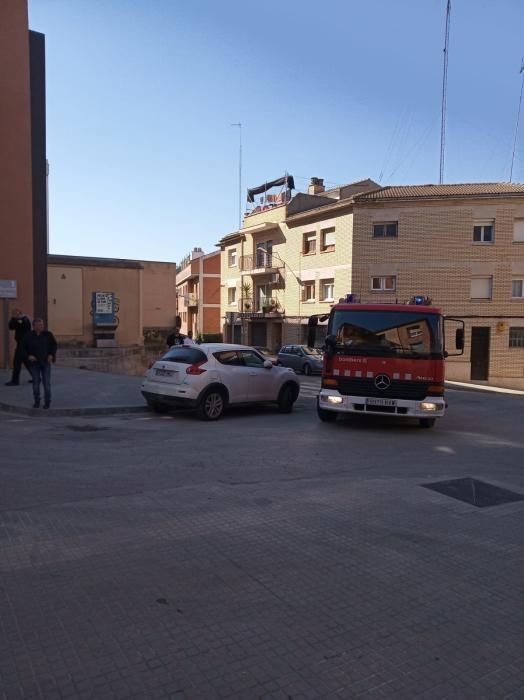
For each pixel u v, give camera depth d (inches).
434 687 119.4
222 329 1947.6
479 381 1238.9
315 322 462.3
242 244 1801.2
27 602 147.2
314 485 266.5
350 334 433.4
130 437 366.6
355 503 241.0
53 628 135.2
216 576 166.2
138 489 247.4
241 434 393.7
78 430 385.4
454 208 1230.9
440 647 134.5
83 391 545.6
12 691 112.5
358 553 188.1
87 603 147.5
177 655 126.3
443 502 248.4
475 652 133.0
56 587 155.8
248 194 1867.6
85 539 189.9
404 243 1262.3
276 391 505.7
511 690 119.6
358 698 114.8
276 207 1612.9
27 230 718.5
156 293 1579.7
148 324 1565.0
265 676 120.3
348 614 148.0
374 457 336.5
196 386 443.5
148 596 152.3
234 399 470.3
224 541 193.2
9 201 705.0
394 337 427.2
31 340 441.7
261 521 214.1
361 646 133.3
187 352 463.5
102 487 248.2
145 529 201.0
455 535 208.8
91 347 1062.4
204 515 217.9
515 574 177.2
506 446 394.9
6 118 699.4
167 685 116.1
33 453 308.0
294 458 322.7
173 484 257.8
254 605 150.2
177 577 164.6
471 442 405.4
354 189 1628.9
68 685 114.9
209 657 126.1
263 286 1706.4
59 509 217.9
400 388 422.9
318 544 194.1
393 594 160.4
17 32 705.0
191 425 427.2
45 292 771.4
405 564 181.2
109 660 123.4
